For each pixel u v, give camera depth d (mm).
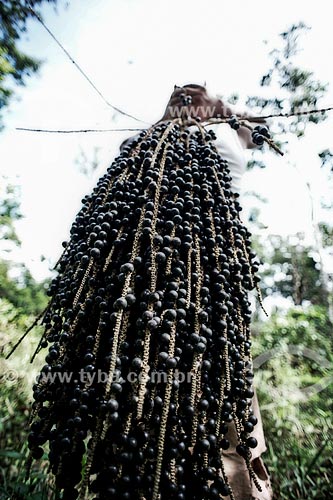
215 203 1392
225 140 2158
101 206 1349
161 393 1047
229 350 1186
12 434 2973
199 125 1717
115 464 986
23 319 4602
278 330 6074
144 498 1040
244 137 2471
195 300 1189
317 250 6965
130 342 1114
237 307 1297
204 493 1022
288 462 2863
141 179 1406
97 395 1074
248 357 1347
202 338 1083
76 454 1083
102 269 1262
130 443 945
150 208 1229
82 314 1154
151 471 969
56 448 1032
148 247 1188
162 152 1460
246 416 1193
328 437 3289
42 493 1838
